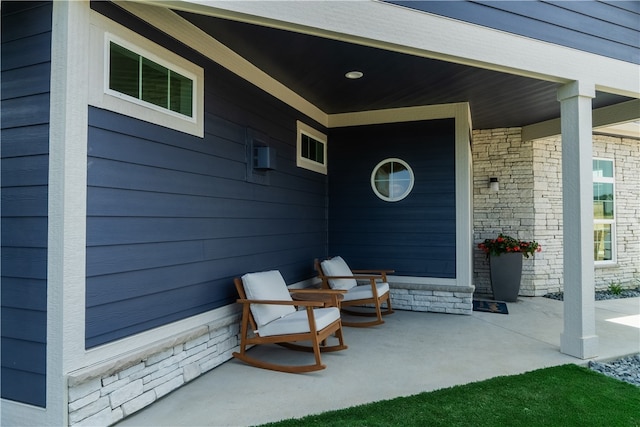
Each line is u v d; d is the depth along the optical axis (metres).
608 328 4.66
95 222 2.35
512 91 4.89
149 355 2.68
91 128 2.33
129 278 2.59
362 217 5.89
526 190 6.80
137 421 2.49
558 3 3.74
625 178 7.59
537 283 6.77
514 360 3.54
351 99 5.25
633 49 4.14
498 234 6.89
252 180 4.04
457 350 3.82
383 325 4.79
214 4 2.35
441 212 5.50
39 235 2.24
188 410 2.63
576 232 3.67
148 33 2.75
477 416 2.47
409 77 4.38
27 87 2.28
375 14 2.89
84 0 2.29
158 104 2.86
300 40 3.47
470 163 6.05
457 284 5.41
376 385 3.00
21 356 2.27
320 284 5.66
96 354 2.36
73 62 2.22
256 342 3.47
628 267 7.58
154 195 2.80
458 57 3.26
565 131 3.83
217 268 3.50
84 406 2.26
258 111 4.18
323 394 2.85
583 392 2.82
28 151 2.27
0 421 2.32
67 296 2.18
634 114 5.21
